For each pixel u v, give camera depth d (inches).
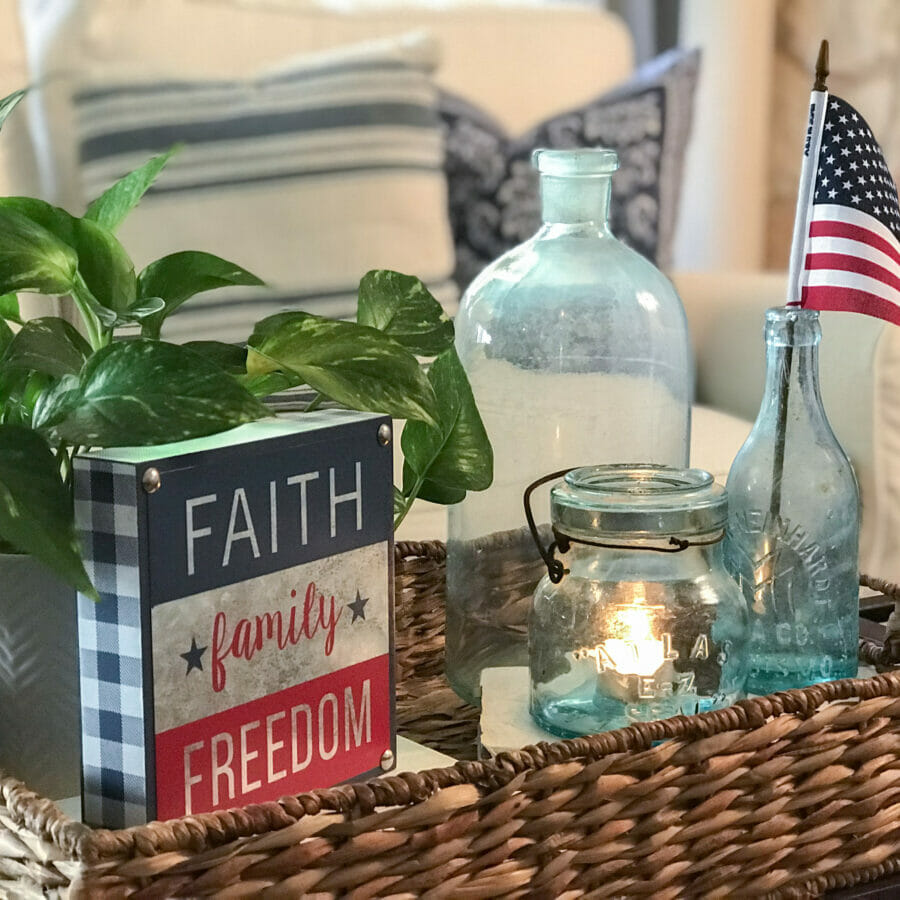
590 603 26.7
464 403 31.0
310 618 24.4
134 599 21.4
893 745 26.6
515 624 33.2
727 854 25.2
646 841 24.1
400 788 21.3
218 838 19.9
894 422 58.0
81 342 25.0
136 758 21.9
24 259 22.5
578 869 23.6
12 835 21.6
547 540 33.2
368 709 25.9
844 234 31.1
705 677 26.4
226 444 22.5
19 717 24.7
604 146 71.0
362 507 25.3
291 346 24.6
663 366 33.9
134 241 60.1
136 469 21.0
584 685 26.7
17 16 62.7
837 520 29.6
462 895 22.4
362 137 63.3
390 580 26.1
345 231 62.6
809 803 25.8
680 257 100.0
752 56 97.0
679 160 74.1
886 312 31.1
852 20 96.3
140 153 61.1
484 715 28.4
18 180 64.0
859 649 34.6
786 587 29.7
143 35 63.5
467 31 75.0
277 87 63.4
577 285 33.3
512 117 75.7
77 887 19.1
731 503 30.3
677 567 26.8
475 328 33.9
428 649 36.1
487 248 68.2
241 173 61.6
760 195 100.0
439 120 67.1
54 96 63.3
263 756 23.7
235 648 23.0
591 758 23.1
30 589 24.1
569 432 33.4
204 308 60.4
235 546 22.8
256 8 67.6
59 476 21.1
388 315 29.8
